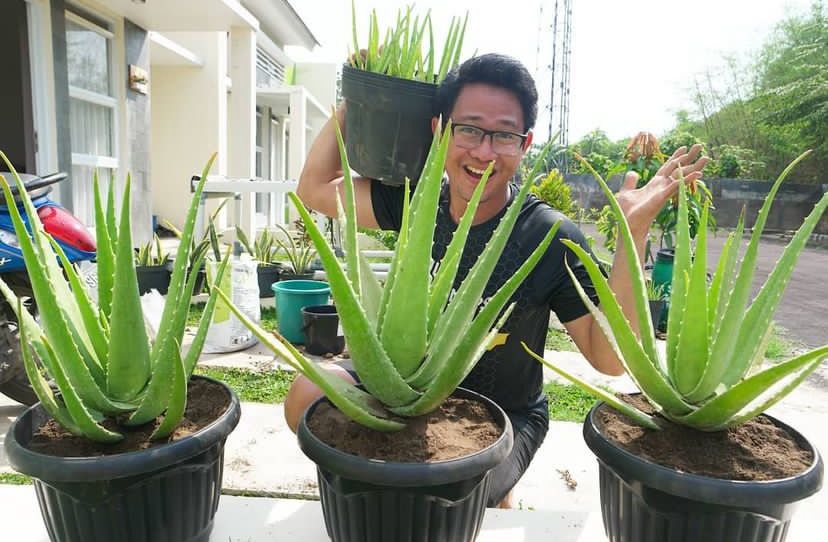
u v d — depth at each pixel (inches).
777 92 839.1
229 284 138.5
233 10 237.9
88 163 222.7
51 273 39.2
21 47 185.9
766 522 32.9
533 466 89.6
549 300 58.9
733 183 691.4
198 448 35.4
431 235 33.6
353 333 33.2
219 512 48.6
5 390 95.4
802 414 117.0
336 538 37.9
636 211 44.8
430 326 39.0
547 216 59.6
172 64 347.6
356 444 35.5
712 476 33.0
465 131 53.7
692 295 35.6
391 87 60.7
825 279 358.6
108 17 230.4
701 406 36.9
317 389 54.2
